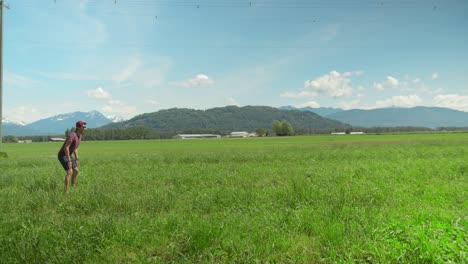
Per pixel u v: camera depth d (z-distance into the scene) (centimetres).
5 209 913
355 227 658
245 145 6756
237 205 896
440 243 541
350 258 527
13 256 553
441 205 858
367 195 962
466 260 491
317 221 704
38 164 2402
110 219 696
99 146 8138
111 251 575
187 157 2581
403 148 3503
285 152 3034
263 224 692
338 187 1080
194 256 558
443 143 4606
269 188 1105
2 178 1445
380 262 521
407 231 595
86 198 968
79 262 546
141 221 717
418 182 1206
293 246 596
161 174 1547
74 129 1212
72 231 637
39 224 719
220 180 1348
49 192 1105
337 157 2362
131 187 1251
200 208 888
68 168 1157
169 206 902
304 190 995
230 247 576
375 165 1691
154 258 554
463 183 1167
